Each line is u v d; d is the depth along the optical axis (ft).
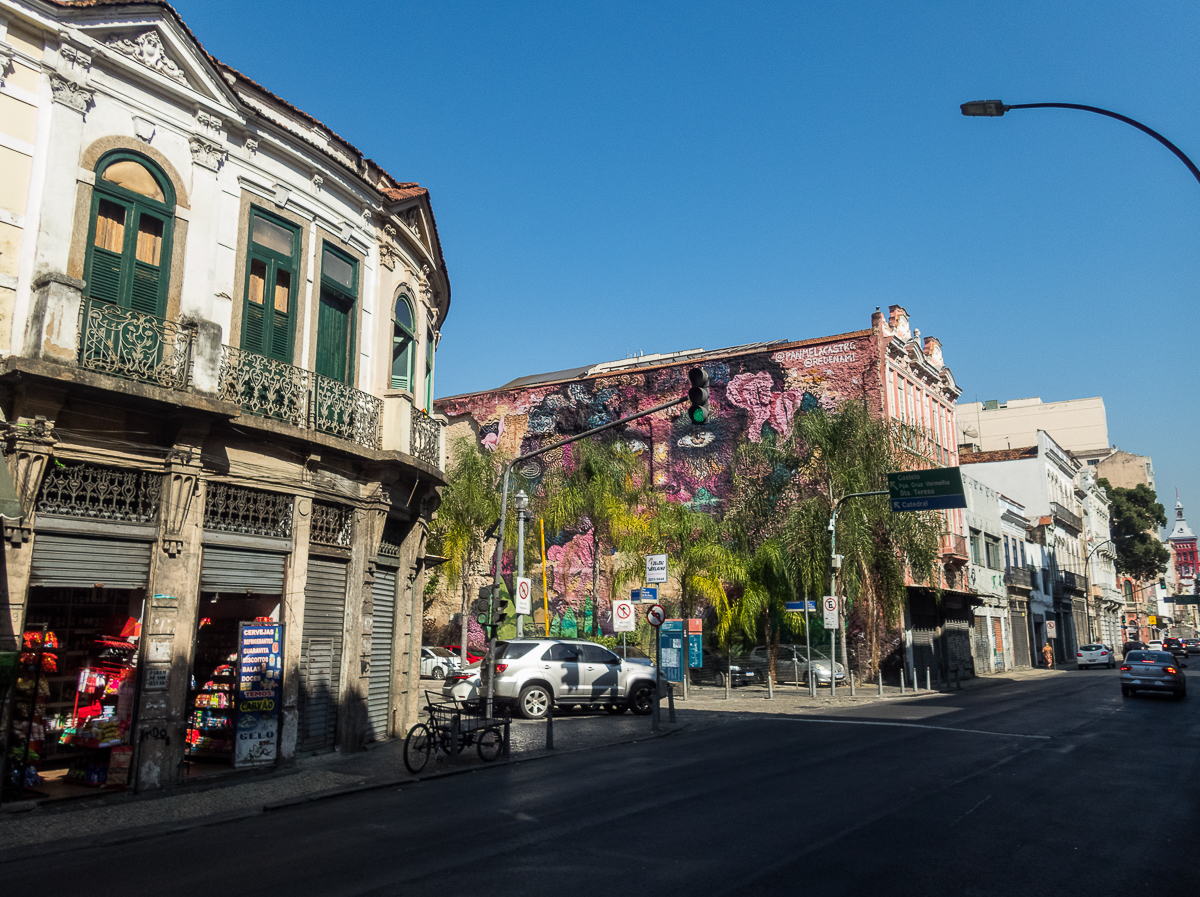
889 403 116.88
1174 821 29.04
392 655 52.06
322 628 44.57
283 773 39.14
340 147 47.93
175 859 24.85
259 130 42.75
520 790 35.81
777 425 119.03
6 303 32.71
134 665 35.40
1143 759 42.93
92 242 35.58
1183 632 405.80
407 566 53.52
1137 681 84.94
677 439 125.39
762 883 21.54
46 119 34.60
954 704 79.36
